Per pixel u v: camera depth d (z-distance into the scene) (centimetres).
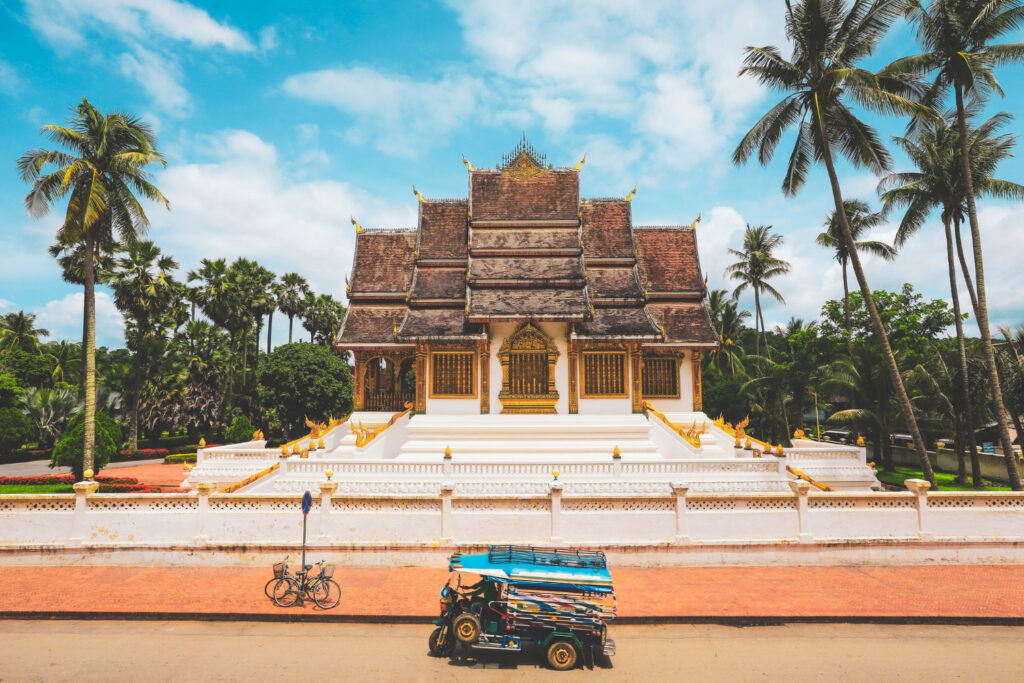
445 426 2492
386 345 2830
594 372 2619
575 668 1040
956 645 1149
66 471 3922
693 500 1623
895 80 2434
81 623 1235
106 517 1584
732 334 6444
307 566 1331
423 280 2839
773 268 5791
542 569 1097
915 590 1411
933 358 3581
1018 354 3103
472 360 2614
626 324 2634
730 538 1611
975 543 1609
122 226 2916
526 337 2609
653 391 2906
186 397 5709
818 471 2409
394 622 1245
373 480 2011
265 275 7144
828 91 2375
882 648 1133
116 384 5750
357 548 1574
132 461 4712
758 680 998
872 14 2305
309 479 2028
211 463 2523
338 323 8388
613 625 1248
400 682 977
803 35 2359
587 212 3070
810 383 4316
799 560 1602
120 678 983
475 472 2067
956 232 2836
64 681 972
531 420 2519
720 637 1185
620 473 2048
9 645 1121
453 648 1092
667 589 1417
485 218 2852
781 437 4909
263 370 5434
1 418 4181
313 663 1048
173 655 1077
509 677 1003
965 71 2252
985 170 2731
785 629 1226
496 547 1223
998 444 4397
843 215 2378
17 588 1392
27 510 1582
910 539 1611
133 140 2883
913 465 4297
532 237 2827
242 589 1396
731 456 2567
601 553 1184
